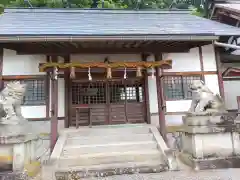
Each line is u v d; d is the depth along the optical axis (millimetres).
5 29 7273
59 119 8039
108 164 5629
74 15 10109
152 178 4762
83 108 8438
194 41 7531
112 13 10758
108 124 8414
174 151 6285
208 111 5746
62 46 7266
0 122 4941
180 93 8734
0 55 7957
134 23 9227
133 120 8602
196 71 8883
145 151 6156
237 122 5684
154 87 8742
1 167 4855
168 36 6871
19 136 4934
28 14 9781
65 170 5176
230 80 9336
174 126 8227
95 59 8492
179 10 11523
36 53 7367
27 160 5219
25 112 7875
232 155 5570
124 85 8742
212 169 5340
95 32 7098
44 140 7320
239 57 9328
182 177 4781
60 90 8234
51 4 17125
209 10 13414
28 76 8023
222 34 8266
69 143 6598
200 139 5512
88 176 4961
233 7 11734
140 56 8719
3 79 7898
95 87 8609
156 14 11172
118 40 6699
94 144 6531
